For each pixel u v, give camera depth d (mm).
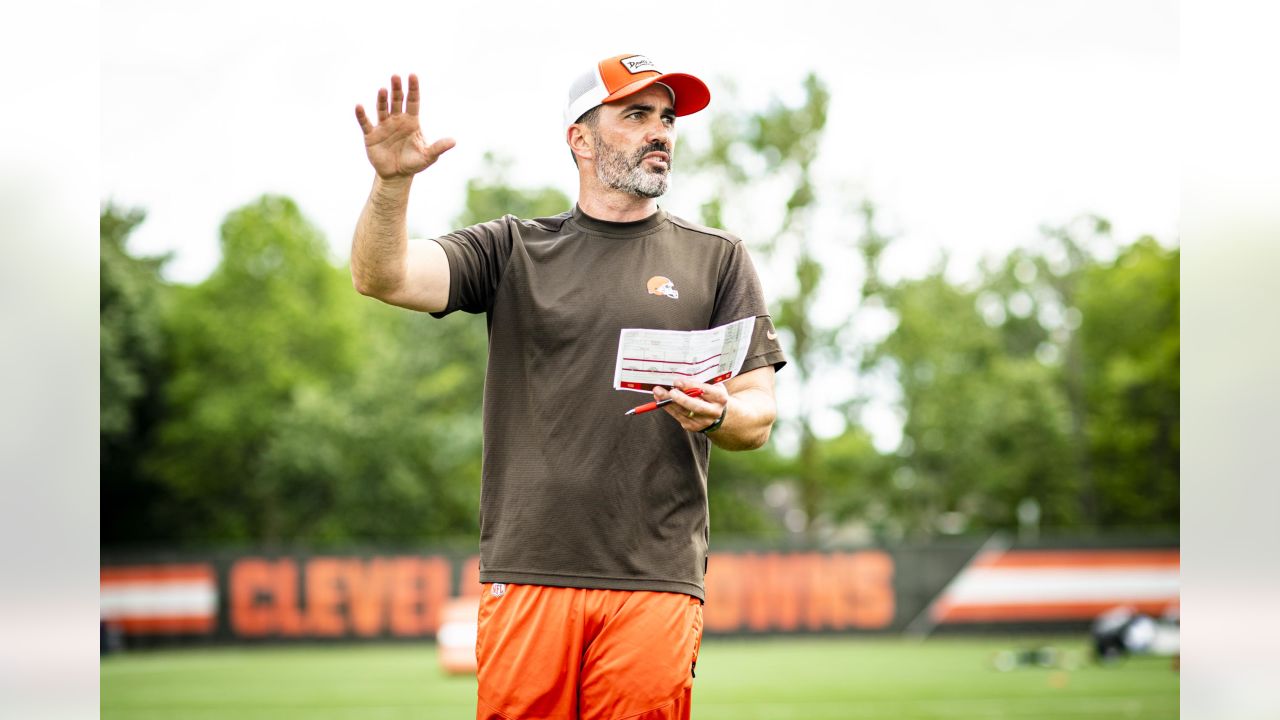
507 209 65562
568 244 6469
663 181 6422
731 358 5977
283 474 65562
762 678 28828
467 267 6312
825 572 41812
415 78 5598
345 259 73438
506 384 6336
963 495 70188
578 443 6172
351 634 40844
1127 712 22109
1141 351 76562
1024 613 41594
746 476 68375
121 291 66500
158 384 68812
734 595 41656
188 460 68062
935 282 67188
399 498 65250
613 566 6117
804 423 65500
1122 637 33281
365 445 64938
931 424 66875
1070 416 74250
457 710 22969
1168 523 75312
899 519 69750
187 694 26297
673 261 6449
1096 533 75312
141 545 68562
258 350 68625
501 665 6180
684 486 6316
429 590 41125
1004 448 70500
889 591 41812
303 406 65188
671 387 5902
